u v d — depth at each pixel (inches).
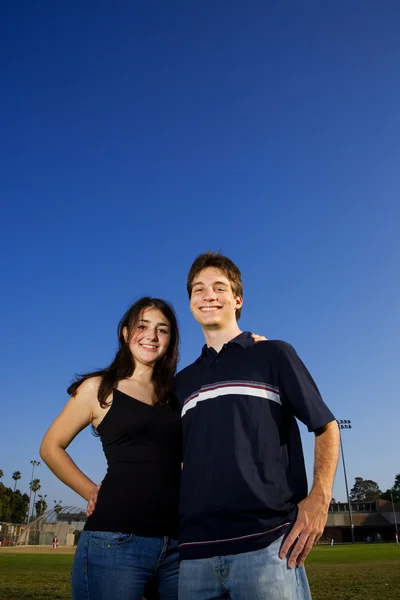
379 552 1418.6
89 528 140.7
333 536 3614.7
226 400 132.3
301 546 115.5
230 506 120.1
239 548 116.5
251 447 125.7
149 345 168.2
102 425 152.9
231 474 123.0
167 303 178.1
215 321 152.9
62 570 779.4
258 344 139.7
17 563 979.3
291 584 113.7
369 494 5900.6
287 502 122.0
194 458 132.2
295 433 134.3
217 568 117.9
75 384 160.9
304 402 127.4
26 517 4234.7
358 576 640.4
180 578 125.3
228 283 157.9
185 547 124.7
